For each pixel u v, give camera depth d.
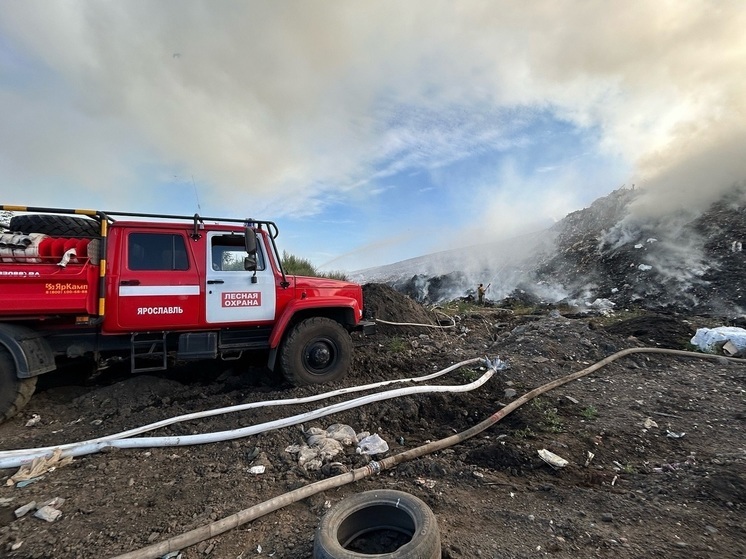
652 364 7.05
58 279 4.79
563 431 4.56
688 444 4.29
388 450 4.21
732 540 2.76
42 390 5.73
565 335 8.11
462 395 5.56
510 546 2.71
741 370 6.58
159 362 6.74
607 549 2.68
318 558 2.42
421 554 2.38
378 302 10.91
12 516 3.12
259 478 3.67
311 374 5.84
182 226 5.59
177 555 2.69
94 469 3.82
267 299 5.85
